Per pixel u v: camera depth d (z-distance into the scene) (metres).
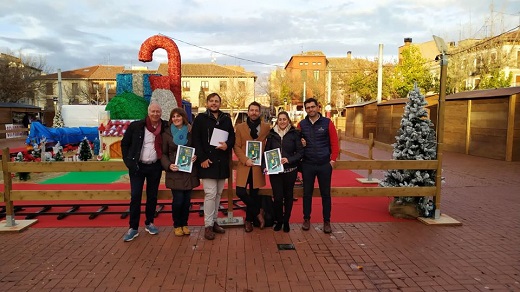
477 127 15.25
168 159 5.09
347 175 10.54
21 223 5.66
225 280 3.91
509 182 9.34
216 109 5.07
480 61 25.78
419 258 4.49
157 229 5.36
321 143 5.37
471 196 7.77
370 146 8.20
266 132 5.34
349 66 47.44
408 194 5.84
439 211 5.92
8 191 5.44
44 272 4.09
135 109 10.53
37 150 10.09
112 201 7.09
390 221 5.97
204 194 5.49
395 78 31.44
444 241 5.06
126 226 5.71
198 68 57.81
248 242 5.00
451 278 3.97
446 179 9.76
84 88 57.03
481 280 3.92
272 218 5.58
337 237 5.21
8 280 3.91
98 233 5.38
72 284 3.82
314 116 5.39
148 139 5.05
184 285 3.81
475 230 5.53
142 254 4.59
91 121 21.16
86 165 5.31
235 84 55.53
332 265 4.29
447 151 17.23
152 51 10.67
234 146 5.30
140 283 3.85
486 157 14.68
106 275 4.02
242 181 5.21
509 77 25.55
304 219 5.54
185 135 5.14
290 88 52.19
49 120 37.41
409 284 3.84
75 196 5.46
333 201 7.25
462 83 26.70
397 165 5.79
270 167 5.09
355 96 44.44
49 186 8.55
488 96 14.26
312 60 66.06
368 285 3.82
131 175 5.04
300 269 4.18
